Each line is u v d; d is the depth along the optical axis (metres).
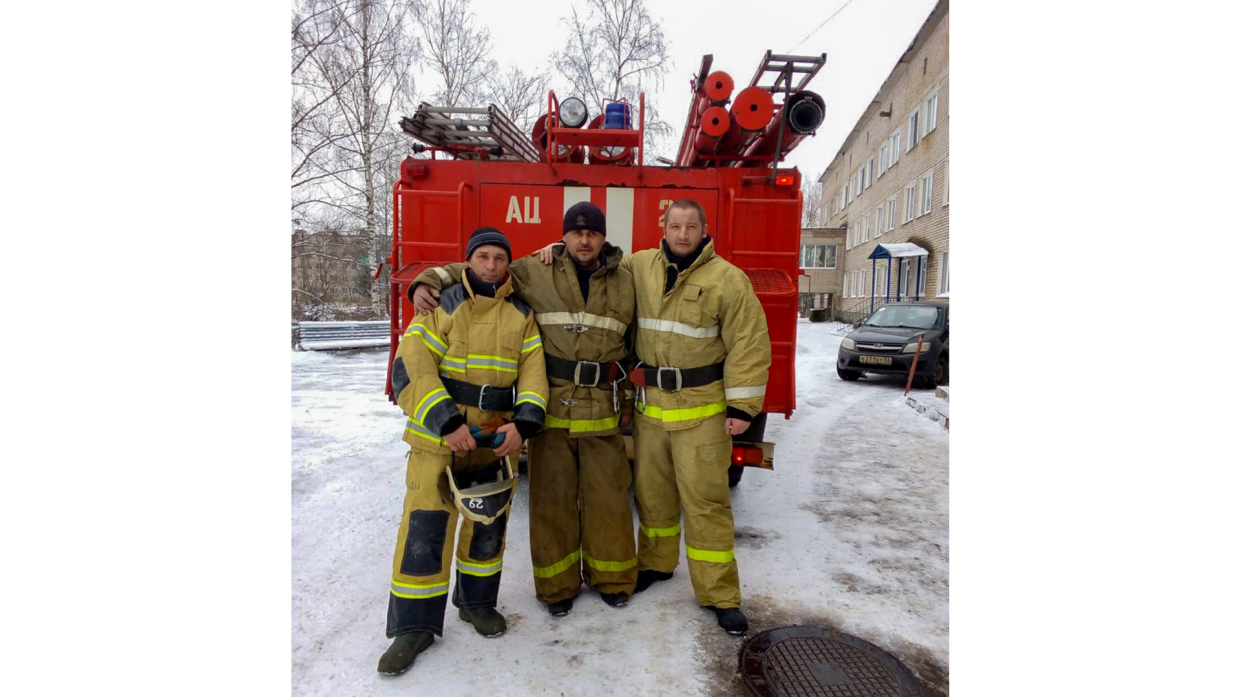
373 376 10.89
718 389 2.92
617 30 17.48
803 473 5.60
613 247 2.98
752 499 4.85
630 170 4.01
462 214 4.02
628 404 3.22
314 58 12.53
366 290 21.14
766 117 3.69
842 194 39.56
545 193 4.04
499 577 2.85
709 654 2.71
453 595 2.96
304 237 15.93
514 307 2.77
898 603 3.21
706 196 4.00
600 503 3.07
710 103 4.17
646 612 3.04
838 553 3.82
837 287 37.84
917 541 4.03
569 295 2.92
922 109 22.92
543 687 2.46
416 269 3.96
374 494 4.65
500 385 2.71
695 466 2.89
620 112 4.46
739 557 3.73
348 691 2.42
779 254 3.95
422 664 2.60
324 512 4.27
